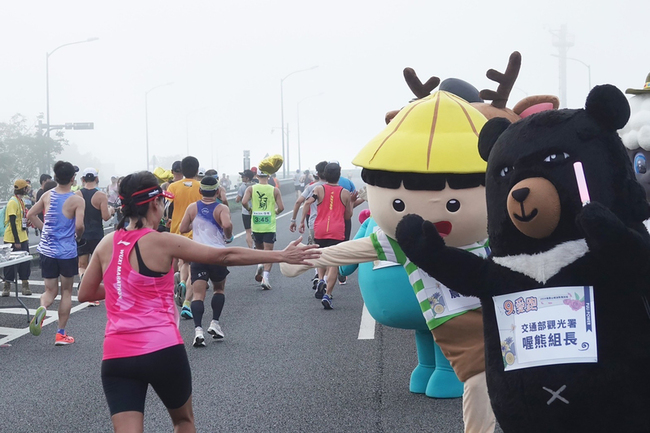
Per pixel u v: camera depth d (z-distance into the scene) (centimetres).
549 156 323
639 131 616
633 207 318
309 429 528
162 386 401
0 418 580
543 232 319
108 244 413
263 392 621
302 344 785
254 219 1175
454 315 461
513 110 561
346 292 1110
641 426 300
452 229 469
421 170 455
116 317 397
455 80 611
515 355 322
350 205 1039
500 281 334
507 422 327
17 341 847
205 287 816
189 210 841
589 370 303
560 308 312
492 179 347
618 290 306
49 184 1223
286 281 1240
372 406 572
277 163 1187
